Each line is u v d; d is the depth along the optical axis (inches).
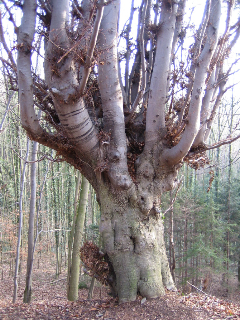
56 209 604.4
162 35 166.4
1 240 542.6
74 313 142.5
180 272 575.2
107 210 162.9
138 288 150.9
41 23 165.9
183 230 602.2
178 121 159.8
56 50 135.6
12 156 606.9
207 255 522.9
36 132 159.2
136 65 205.5
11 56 145.2
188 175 706.2
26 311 147.5
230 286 567.2
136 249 156.5
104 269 161.5
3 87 339.3
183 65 177.3
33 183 326.6
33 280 574.6
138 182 167.0
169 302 144.7
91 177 175.6
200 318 130.1
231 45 186.1
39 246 652.7
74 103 141.6
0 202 629.0
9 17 136.5
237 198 636.1
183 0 186.1
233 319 130.0
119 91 165.6
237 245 646.5
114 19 161.5
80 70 176.2
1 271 621.6
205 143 178.9
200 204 586.9
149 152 169.8
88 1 172.4
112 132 163.2
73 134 151.6
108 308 146.1
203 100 173.5
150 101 169.6
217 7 143.4
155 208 167.3
